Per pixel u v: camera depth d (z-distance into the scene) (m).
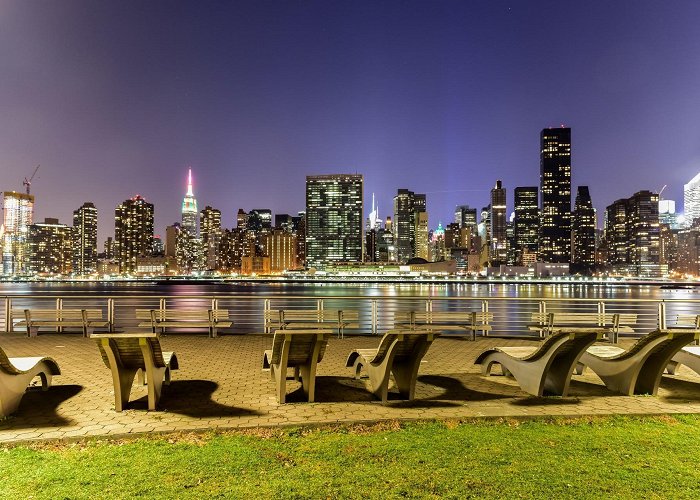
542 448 5.00
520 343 12.38
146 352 6.23
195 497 3.88
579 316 13.09
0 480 4.20
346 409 6.38
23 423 5.80
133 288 196.50
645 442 5.20
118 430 5.50
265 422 5.77
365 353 7.96
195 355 10.45
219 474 4.32
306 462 4.59
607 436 5.39
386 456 4.75
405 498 3.90
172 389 7.47
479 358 8.70
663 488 4.11
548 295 139.25
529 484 4.16
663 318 13.20
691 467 4.54
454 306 58.25
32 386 7.63
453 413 6.17
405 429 5.61
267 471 4.38
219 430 5.53
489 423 5.85
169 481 4.17
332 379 8.26
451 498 3.91
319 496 3.92
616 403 6.76
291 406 6.52
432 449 4.94
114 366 6.26
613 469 4.48
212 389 7.47
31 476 4.27
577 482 4.21
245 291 160.00
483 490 4.05
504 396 7.14
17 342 12.32
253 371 8.83
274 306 54.88
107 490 4.00
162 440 5.23
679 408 6.52
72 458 4.70
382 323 20.77
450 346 11.90
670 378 8.47
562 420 6.02
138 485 4.10
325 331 6.58
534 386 7.22
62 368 9.05
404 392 7.05
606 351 8.35
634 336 14.44
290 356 6.82
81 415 6.11
